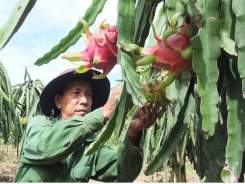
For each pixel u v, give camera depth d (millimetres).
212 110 616
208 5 638
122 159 1210
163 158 711
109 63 773
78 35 901
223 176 626
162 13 968
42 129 1190
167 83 681
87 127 1083
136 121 1107
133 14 695
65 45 907
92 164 1326
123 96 729
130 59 664
